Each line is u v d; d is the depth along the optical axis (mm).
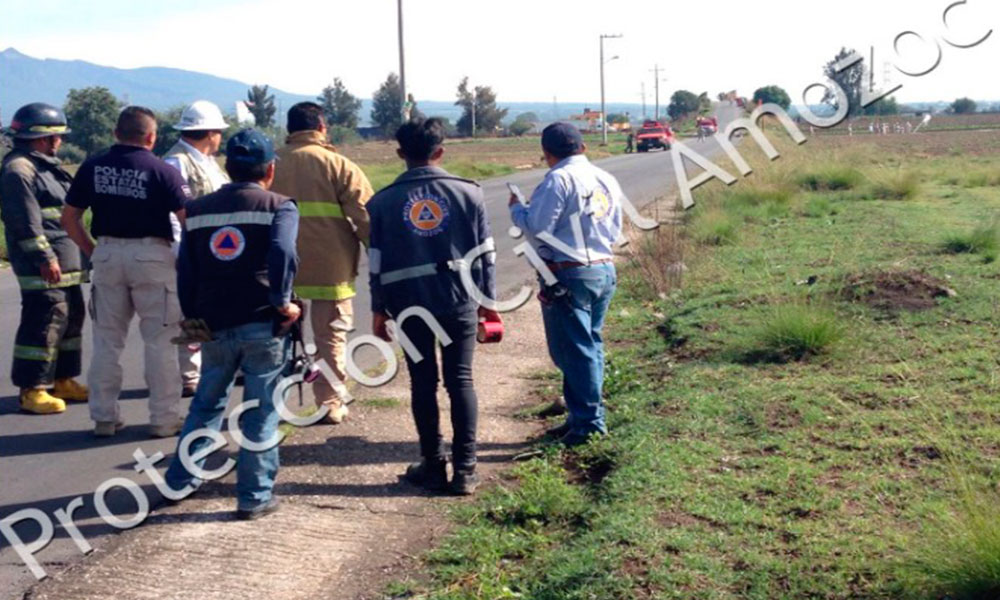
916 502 4789
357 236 6734
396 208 5492
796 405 6316
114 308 6715
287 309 5312
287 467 6051
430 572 4719
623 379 7453
